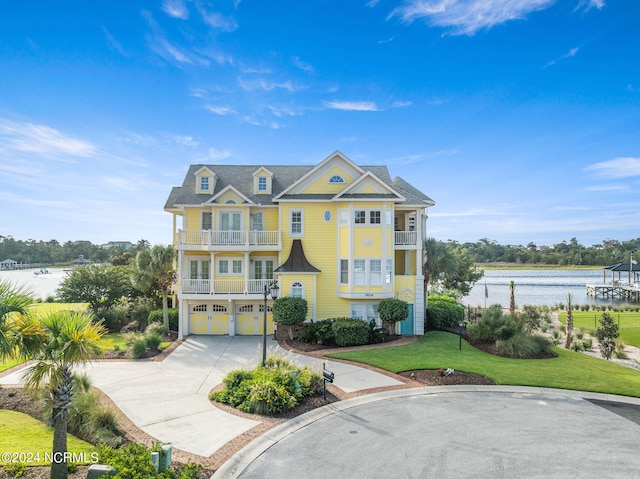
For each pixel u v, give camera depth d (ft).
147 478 25.36
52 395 27.48
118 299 99.09
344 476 30.01
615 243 556.51
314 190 86.28
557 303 186.39
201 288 83.92
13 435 33.88
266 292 52.08
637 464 31.96
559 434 37.32
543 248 593.83
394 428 38.50
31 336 26.91
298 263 83.92
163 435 36.58
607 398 47.24
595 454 33.55
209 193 88.53
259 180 90.33
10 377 52.80
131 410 42.70
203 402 45.29
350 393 48.08
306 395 46.70
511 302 99.66
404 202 84.74
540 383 51.47
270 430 37.83
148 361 64.34
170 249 86.48
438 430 38.06
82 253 393.29
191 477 27.91
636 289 205.57
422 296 83.66
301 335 76.13
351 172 86.53
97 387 50.44
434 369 56.54
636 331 106.32
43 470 28.48
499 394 48.32
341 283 83.92
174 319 89.04
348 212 82.69
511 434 37.24
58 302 126.82
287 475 30.09
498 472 30.63
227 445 34.73
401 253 92.84
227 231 82.84
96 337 28.30
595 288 217.36
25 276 265.13
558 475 30.27
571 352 71.05
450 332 86.33
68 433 35.58
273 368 49.75
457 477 29.96
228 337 82.94
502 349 67.41
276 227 88.53
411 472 30.58
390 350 68.49
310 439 36.14
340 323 73.97
